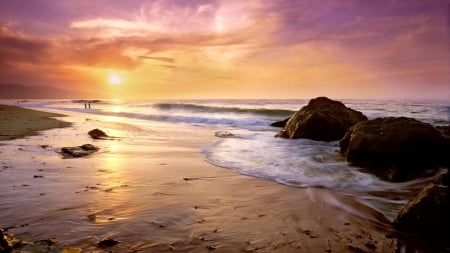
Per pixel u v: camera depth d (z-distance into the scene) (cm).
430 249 363
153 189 599
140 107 5238
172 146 1189
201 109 3828
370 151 823
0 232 356
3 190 565
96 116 3234
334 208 504
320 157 953
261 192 591
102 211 469
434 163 787
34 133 1446
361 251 357
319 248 362
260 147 1160
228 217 457
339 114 1364
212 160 912
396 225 427
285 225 431
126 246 354
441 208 402
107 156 946
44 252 327
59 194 548
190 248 354
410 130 806
